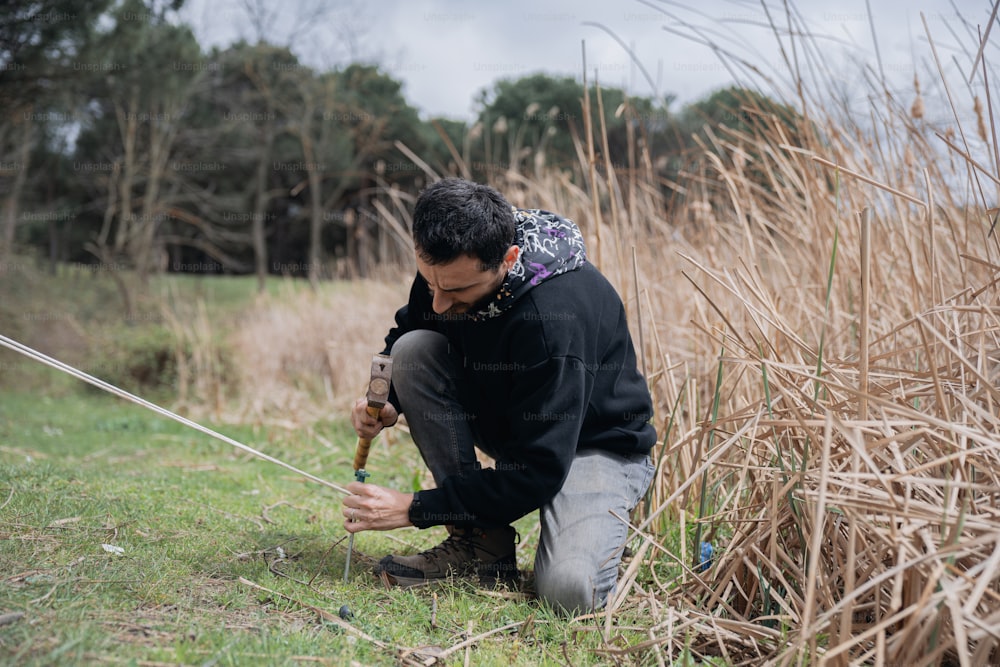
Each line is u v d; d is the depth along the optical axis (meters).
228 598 2.12
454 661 1.95
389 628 2.07
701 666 1.99
